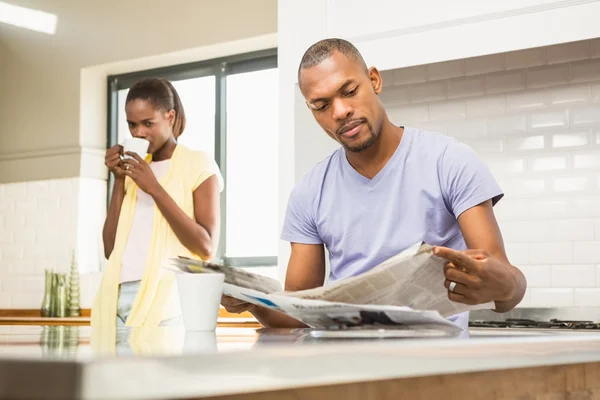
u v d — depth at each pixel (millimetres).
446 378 806
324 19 2623
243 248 4371
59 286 4312
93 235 4750
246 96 4426
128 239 3127
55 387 395
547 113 2740
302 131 2678
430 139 1530
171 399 512
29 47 4961
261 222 4324
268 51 4309
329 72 1437
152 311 3023
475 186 1419
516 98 2791
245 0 4160
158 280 3047
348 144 1475
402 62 2469
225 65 4461
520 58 2783
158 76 4699
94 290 4562
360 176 1569
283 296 947
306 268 1650
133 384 415
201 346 694
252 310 1401
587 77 2684
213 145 4523
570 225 2697
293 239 1663
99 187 4816
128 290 3090
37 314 4703
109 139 4836
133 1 4555
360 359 560
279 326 1432
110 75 4863
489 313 2717
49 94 4871
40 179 4859
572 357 845
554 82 2732
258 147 4363
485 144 2836
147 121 3273
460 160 1453
